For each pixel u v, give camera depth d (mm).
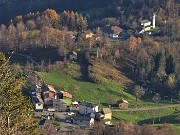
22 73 34875
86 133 134125
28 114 34312
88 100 177375
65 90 180625
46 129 122375
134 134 128625
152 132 128500
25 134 33844
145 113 169750
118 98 182000
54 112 161250
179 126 147750
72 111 163625
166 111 173625
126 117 164000
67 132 132375
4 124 32562
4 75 32906
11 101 32750
